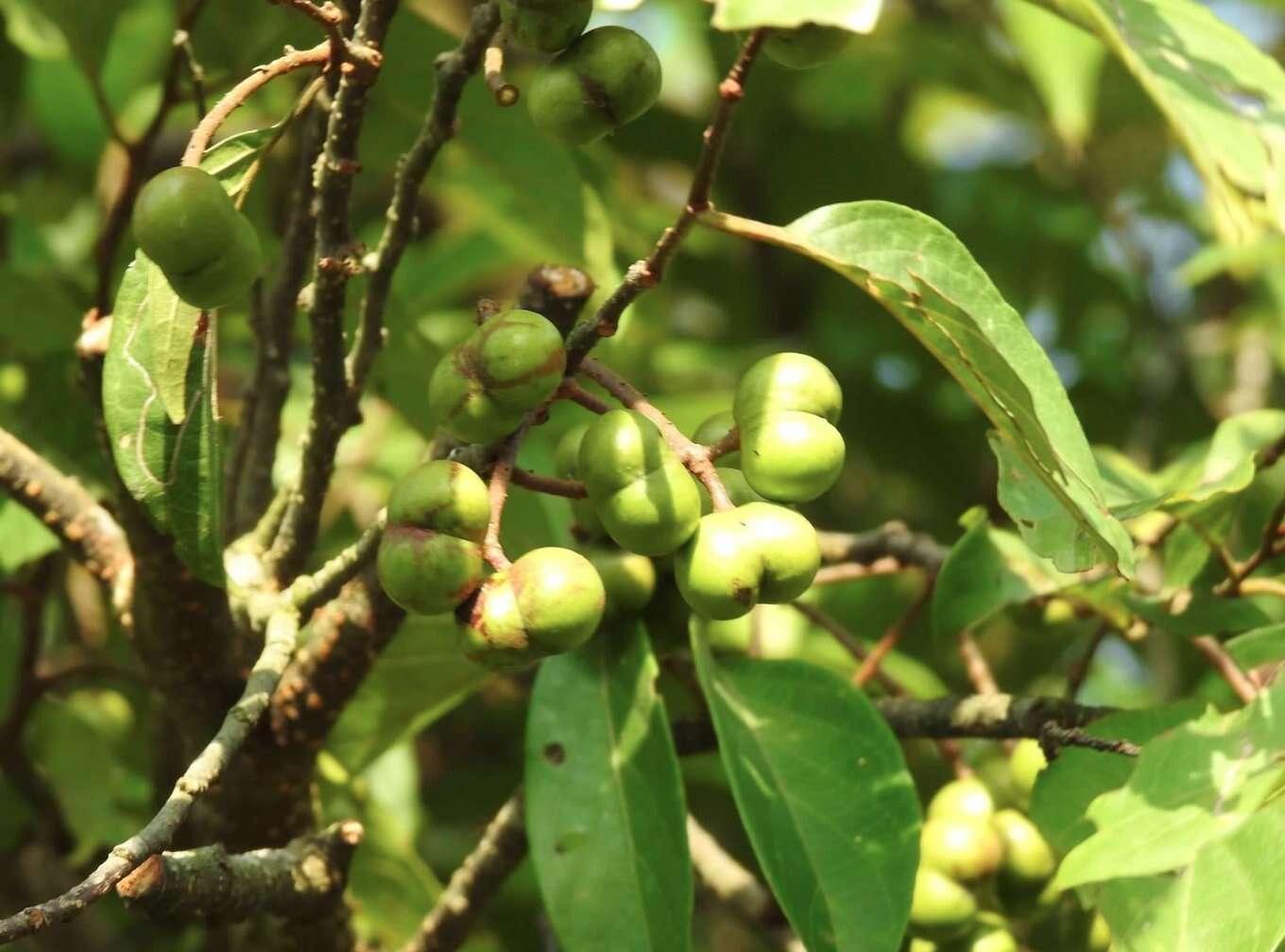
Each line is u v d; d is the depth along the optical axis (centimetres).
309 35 82
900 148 109
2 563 82
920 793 81
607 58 68
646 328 104
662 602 74
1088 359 108
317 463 73
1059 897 74
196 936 85
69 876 85
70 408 82
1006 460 71
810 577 68
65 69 95
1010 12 96
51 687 82
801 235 68
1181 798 69
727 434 69
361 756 79
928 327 68
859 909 71
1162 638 89
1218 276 118
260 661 69
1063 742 72
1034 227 110
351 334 80
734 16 65
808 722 72
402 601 67
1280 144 69
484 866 77
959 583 76
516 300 74
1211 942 68
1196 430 105
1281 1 122
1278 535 74
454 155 85
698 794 90
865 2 65
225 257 67
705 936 98
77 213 103
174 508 69
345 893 75
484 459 68
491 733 103
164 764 80
